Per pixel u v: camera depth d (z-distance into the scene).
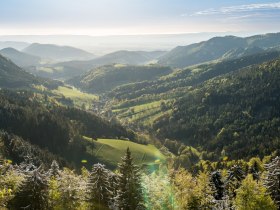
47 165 156.88
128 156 63.69
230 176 96.12
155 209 66.12
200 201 70.56
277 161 75.56
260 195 69.56
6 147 160.25
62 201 60.88
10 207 52.66
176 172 113.00
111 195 65.44
